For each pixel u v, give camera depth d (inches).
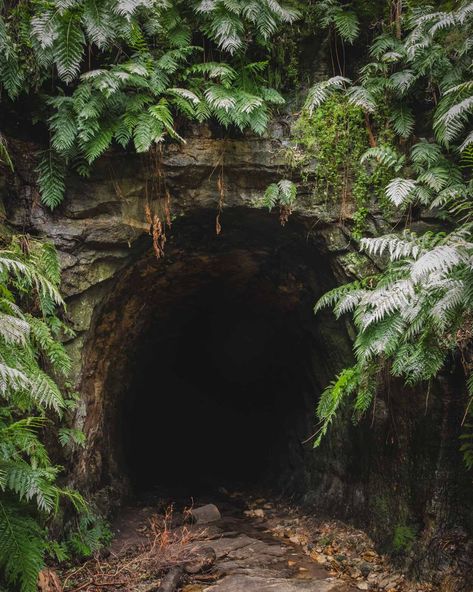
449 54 196.2
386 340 159.0
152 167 217.3
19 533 152.8
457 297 136.4
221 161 218.8
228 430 479.5
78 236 209.5
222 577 211.6
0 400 173.0
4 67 182.9
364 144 216.4
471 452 170.2
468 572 172.7
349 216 218.5
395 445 218.7
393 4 210.2
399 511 214.1
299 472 347.6
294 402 355.9
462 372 182.7
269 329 352.8
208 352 421.7
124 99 195.5
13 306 150.0
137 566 211.9
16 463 156.9
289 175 222.7
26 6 189.0
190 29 207.0
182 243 259.0
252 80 215.6
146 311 308.0
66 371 175.2
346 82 221.5
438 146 196.5
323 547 244.7
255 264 291.7
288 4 216.7
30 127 204.8
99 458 269.9
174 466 467.2
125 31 183.2
